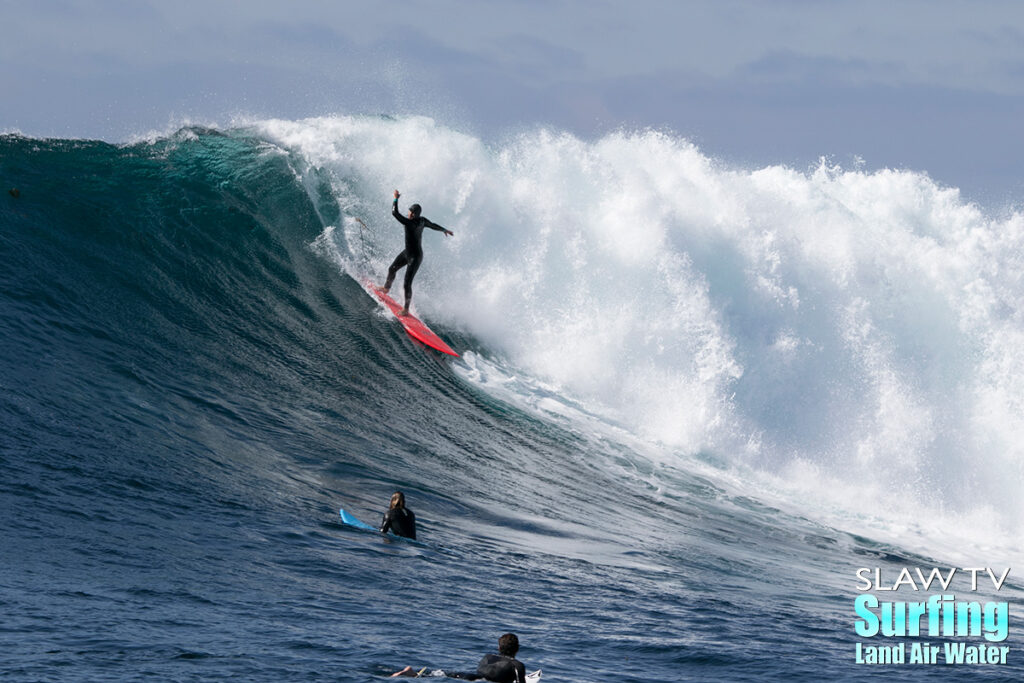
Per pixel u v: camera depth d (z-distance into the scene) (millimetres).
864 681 38188
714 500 78812
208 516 49031
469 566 49969
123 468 52281
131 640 31625
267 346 77188
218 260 85500
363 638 35438
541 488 70750
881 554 73188
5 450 50062
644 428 93062
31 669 27688
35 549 40344
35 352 62875
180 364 69375
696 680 36125
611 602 47375
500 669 31844
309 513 53406
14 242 75688
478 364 91000
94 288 74438
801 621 48844
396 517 53344
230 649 31891
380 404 75562
